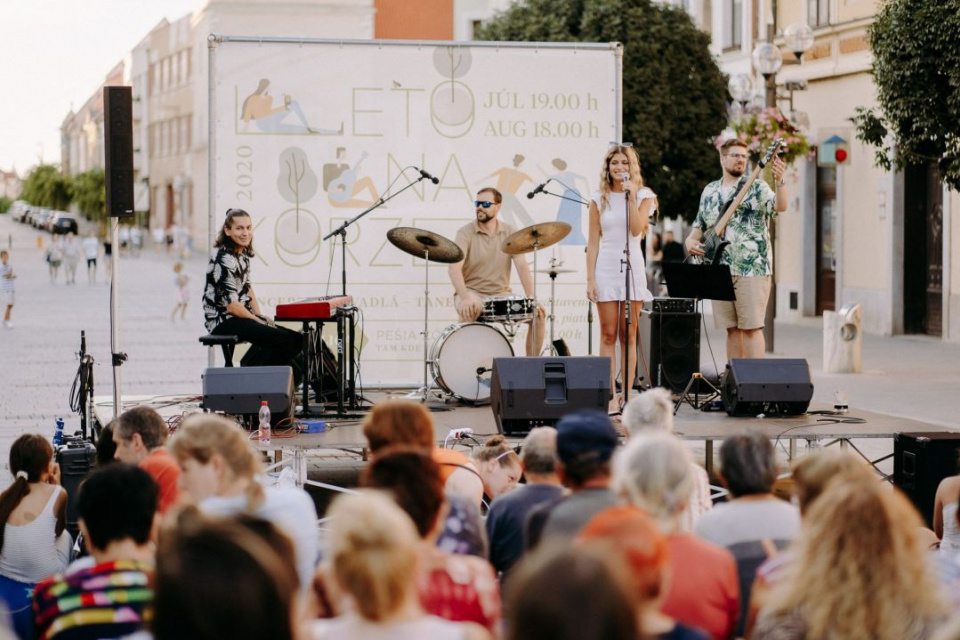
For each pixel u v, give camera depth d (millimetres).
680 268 10383
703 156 24500
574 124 12641
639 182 10523
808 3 25516
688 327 11609
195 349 22094
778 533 4898
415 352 12477
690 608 4297
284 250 12312
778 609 3742
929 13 15344
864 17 23531
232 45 12180
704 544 4410
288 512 5227
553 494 5547
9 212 131375
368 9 37625
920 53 15477
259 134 12258
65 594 4121
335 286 12391
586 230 12734
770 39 21203
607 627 2238
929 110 15773
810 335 23812
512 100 12555
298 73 12266
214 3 37938
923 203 23031
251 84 12227
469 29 37062
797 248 26609
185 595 2514
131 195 10680
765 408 10227
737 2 28656
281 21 37938
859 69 23812
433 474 4320
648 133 24078
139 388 16656
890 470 10977
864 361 19125
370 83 12359
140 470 4332
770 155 11047
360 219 12406
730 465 5008
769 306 20609
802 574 3725
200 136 70250
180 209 76312
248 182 12258
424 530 4254
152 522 4301
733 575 4395
